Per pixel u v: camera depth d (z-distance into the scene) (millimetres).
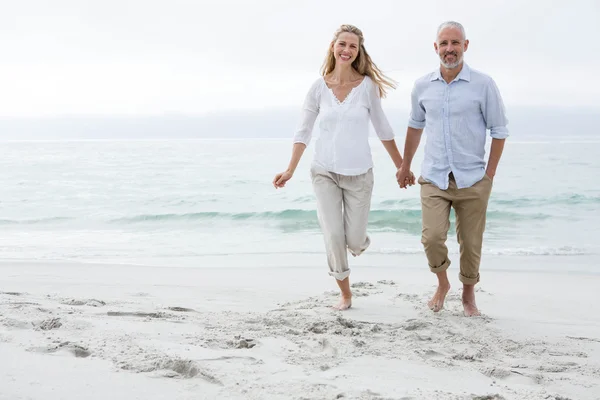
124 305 4590
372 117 4828
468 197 4461
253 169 23719
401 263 7609
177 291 5562
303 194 16781
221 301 5090
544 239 10000
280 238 10406
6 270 6688
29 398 2424
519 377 3105
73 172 21859
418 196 16031
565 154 29906
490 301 5301
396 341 3746
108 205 14758
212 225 12047
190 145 46906
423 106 4594
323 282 6195
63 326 3594
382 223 11828
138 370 2840
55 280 6102
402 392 2701
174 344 3299
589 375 3217
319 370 3004
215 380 2742
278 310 4652
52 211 13852
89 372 2773
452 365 3264
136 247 9344
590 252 8383
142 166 24516
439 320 4449
